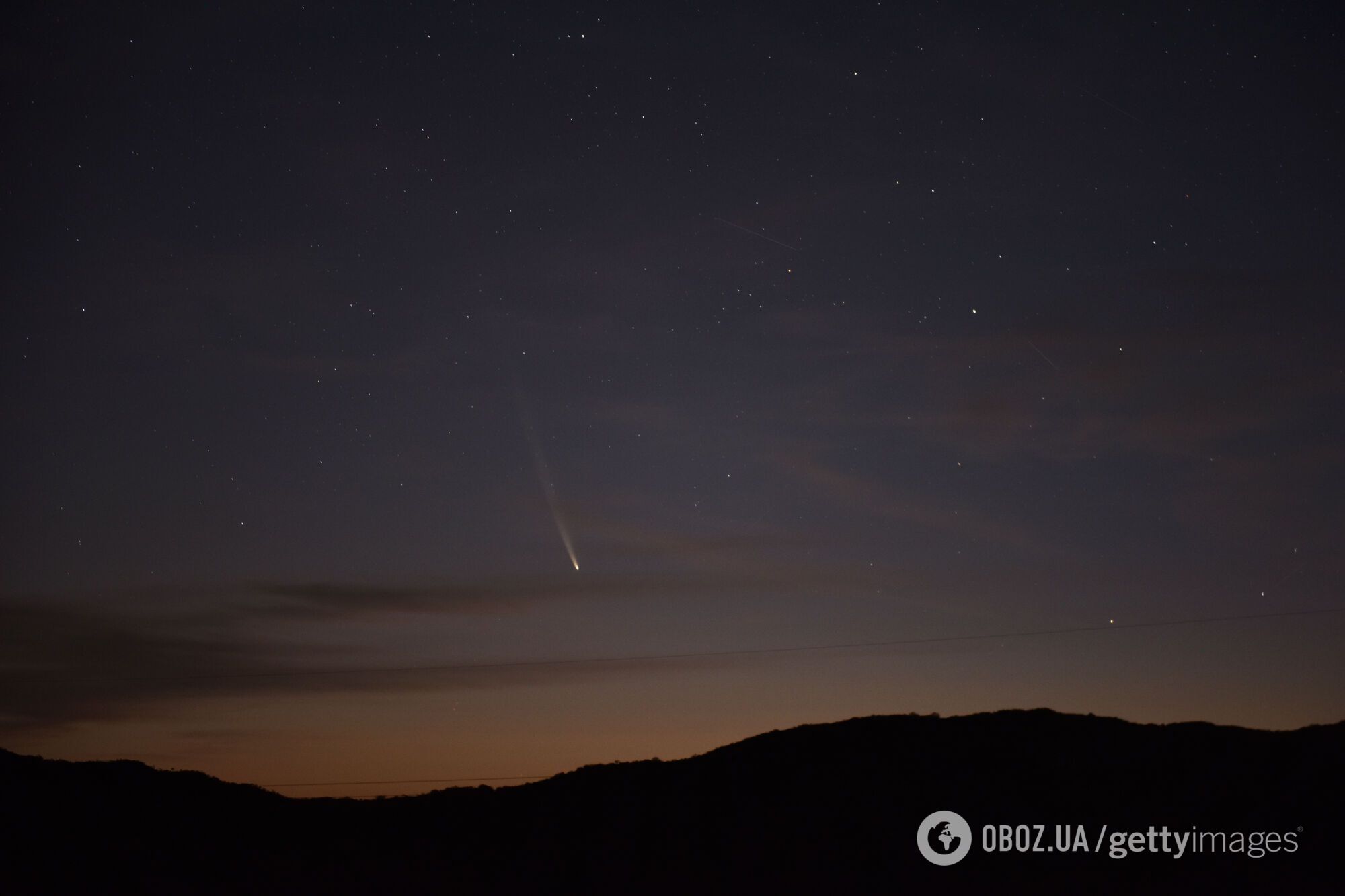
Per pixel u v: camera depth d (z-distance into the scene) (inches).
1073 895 770.2
